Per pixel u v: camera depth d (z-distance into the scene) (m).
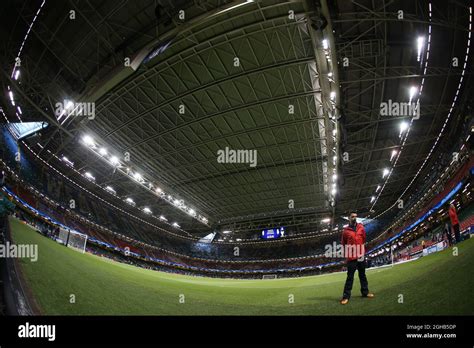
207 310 5.82
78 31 19.58
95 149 30.00
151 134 28.95
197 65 21.59
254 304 6.68
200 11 17.56
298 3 16.97
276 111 25.95
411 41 19.22
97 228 39.72
